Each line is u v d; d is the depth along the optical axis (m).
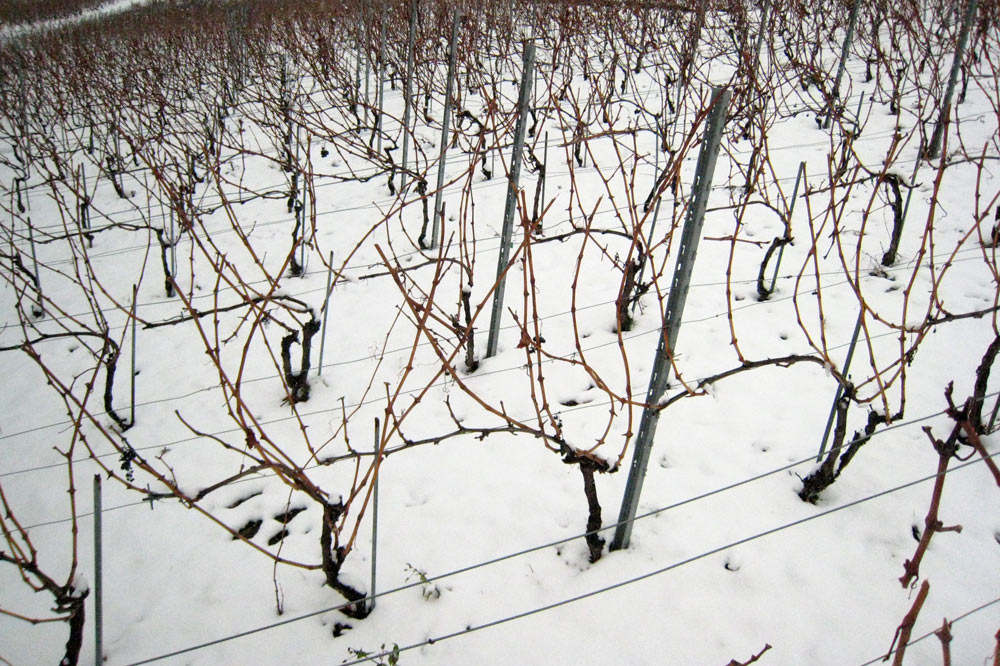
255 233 6.31
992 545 2.52
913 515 2.66
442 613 2.51
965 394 3.21
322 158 7.97
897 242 4.22
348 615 2.54
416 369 4.00
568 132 7.35
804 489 2.80
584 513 2.87
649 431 2.38
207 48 10.87
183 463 3.45
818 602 2.40
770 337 3.85
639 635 2.36
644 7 8.23
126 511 3.17
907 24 5.35
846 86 7.70
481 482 3.09
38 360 2.27
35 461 3.65
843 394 2.56
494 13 9.40
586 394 3.61
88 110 8.12
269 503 3.13
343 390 3.90
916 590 2.39
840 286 4.23
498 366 3.92
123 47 11.95
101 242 6.64
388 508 3.01
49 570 2.90
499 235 5.52
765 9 7.03
